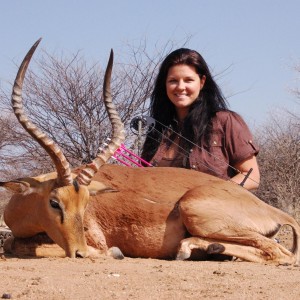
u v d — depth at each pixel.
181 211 3.11
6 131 6.88
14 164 6.85
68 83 6.78
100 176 3.23
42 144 2.99
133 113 6.79
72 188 3.02
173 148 3.51
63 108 6.74
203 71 3.47
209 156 3.41
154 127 3.56
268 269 2.76
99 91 6.80
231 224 3.08
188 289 2.24
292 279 2.49
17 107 3.02
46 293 2.14
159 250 3.14
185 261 3.00
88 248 3.04
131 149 3.96
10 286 2.23
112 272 2.53
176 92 3.46
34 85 6.79
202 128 3.42
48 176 3.20
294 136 9.15
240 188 3.19
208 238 3.09
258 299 2.13
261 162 8.80
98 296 2.12
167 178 3.22
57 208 3.01
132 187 3.19
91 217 3.17
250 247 3.06
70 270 2.57
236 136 3.41
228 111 3.46
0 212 6.91
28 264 2.73
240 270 2.68
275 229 3.16
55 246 3.18
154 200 3.15
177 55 3.47
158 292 2.19
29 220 3.15
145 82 6.86
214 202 3.10
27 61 3.06
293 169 8.54
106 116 6.75
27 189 3.09
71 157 6.67
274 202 8.38
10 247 3.25
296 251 3.14
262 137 9.34
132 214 3.15
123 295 2.14
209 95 3.48
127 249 3.18
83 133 6.66
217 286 2.30
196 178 3.22
